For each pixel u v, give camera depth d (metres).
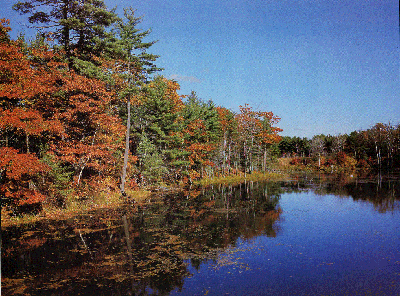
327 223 16.48
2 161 15.10
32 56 21.67
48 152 20.73
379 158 75.31
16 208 18.12
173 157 37.69
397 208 20.58
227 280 8.88
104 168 25.80
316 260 10.61
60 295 7.98
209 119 49.19
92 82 23.48
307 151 104.69
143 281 8.86
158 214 19.48
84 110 22.59
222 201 25.09
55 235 14.23
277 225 16.11
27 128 17.39
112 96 27.36
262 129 61.00
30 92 18.28
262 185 38.62
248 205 22.91
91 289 8.34
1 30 17.89
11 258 11.05
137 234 14.34
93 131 26.09
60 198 21.02
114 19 26.12
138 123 34.03
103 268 9.95
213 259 10.78
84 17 25.75
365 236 13.71
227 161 59.69
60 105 24.28
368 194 27.55
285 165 84.38
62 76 22.41
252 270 9.69
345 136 93.50
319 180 44.66
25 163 16.06
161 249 11.99
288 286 8.41
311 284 8.55
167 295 7.89
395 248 11.86
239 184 40.56
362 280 8.80
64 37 25.94
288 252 11.52
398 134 78.12
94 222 17.11
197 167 48.28
